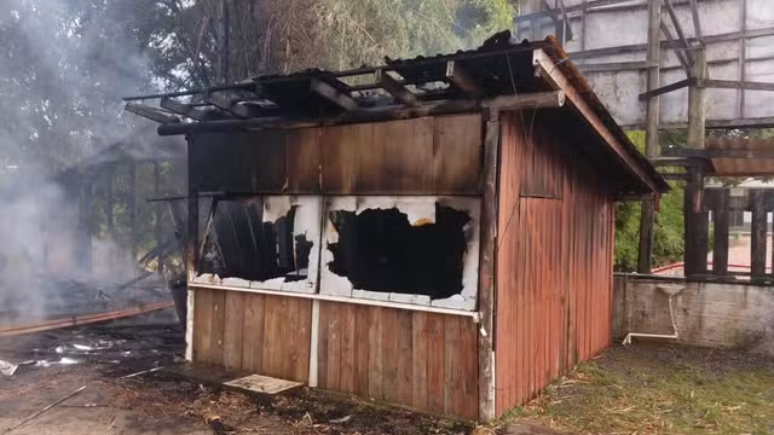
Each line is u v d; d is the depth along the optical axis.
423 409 4.40
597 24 9.54
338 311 4.82
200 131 5.59
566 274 5.65
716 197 7.00
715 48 8.70
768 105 8.27
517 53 3.52
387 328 4.57
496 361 4.21
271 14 7.29
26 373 5.35
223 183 5.52
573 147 5.64
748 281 6.69
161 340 6.61
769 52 8.30
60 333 6.88
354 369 4.73
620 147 5.50
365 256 4.95
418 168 4.44
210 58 8.72
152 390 4.92
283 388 4.82
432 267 4.82
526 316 4.73
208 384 5.04
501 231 4.24
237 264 5.80
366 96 5.01
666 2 7.96
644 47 9.12
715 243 7.03
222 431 4.10
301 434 4.05
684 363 6.17
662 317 7.19
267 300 5.23
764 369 5.97
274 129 5.19
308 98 4.64
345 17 6.86
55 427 4.14
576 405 4.75
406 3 7.28
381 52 7.03
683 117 8.84
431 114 4.35
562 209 5.50
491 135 4.11
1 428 4.10
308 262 5.00
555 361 5.42
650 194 6.96
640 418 4.49
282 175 5.16
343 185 4.80
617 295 7.41
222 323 5.51
